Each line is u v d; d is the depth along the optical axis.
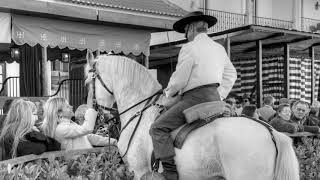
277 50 15.80
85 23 10.03
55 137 5.54
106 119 5.41
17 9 8.42
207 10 19.62
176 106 4.43
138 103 5.03
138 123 4.90
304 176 5.82
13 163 4.43
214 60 4.46
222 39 13.34
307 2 23.11
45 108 5.64
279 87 16.09
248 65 16.81
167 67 17.53
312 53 15.38
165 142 4.32
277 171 3.88
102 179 4.93
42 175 4.44
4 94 14.31
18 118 4.96
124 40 10.70
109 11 9.62
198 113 4.27
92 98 5.41
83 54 12.66
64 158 5.11
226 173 3.98
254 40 13.98
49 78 14.28
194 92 4.40
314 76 17.25
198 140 4.17
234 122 4.12
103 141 6.37
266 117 9.59
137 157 4.81
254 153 3.91
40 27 9.33
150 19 10.33
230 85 4.75
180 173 4.29
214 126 4.15
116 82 5.15
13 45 10.91
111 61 5.21
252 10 21.70
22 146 4.83
